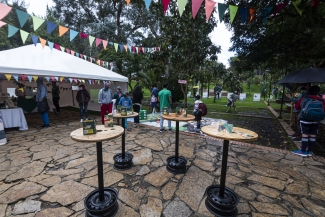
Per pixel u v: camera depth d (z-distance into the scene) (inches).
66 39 733.9
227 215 74.6
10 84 357.4
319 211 79.8
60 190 92.7
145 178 106.3
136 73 504.7
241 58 359.3
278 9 117.8
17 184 98.0
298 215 77.2
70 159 132.1
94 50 759.1
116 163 117.1
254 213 78.0
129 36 595.5
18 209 78.2
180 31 259.4
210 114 351.6
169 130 215.2
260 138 194.7
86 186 96.8
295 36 277.9
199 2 96.2
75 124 249.8
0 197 86.5
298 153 144.2
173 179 105.4
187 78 278.7
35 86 389.1
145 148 156.2
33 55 247.3
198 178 107.0
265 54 315.6
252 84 1166.3
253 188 97.0
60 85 428.8
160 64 318.0
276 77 626.5
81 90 262.8
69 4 567.2
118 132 77.5
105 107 218.2
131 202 84.5
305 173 114.0
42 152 145.3
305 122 138.2
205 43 256.4
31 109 340.8
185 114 121.4
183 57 263.0
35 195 88.3
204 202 85.0
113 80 297.1
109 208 73.2
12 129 221.1
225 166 77.9
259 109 435.8
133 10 522.3
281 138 194.9
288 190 95.6
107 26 478.6
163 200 86.3
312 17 226.2
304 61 336.5
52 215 75.0
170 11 269.6
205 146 163.0
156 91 349.4
